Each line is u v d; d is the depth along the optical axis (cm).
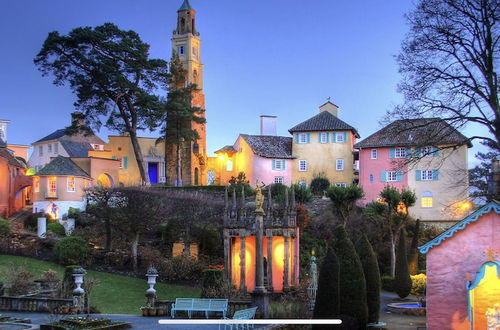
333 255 2803
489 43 3534
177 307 3189
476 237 2759
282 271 4359
